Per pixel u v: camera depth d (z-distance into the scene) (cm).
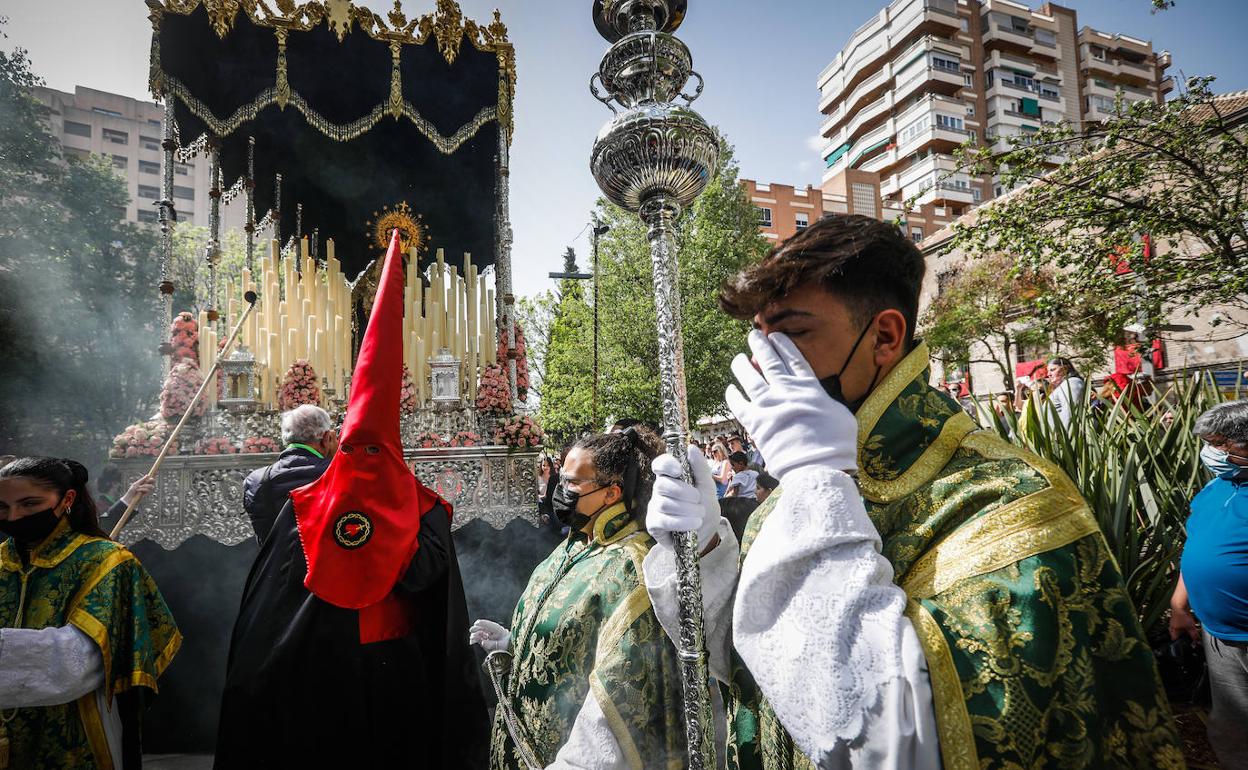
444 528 254
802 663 78
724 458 1127
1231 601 230
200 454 507
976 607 75
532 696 175
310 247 797
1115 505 298
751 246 2305
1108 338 672
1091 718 70
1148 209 627
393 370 238
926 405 93
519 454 540
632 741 154
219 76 600
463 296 652
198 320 633
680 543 109
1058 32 6656
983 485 83
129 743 246
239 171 730
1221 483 246
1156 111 621
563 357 2302
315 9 607
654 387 2108
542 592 194
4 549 243
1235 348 996
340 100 642
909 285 95
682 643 108
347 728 223
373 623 232
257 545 441
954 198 5778
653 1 129
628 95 128
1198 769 240
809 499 83
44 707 224
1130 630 75
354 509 227
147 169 4381
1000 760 68
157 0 573
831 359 94
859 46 6906
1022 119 6328
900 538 87
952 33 6312
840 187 4966
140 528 480
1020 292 935
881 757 71
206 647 421
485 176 754
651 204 118
